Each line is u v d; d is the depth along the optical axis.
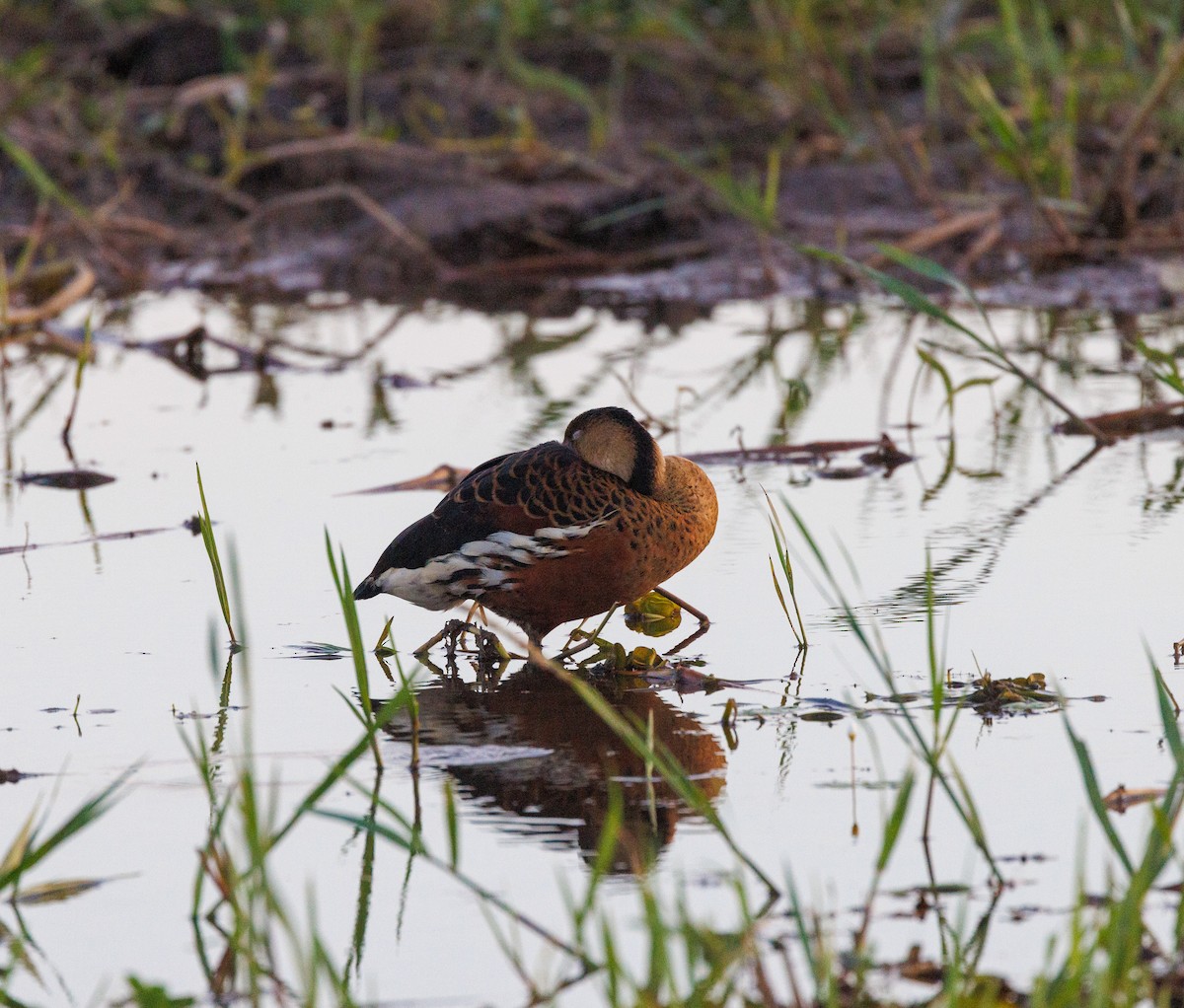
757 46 24.50
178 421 15.47
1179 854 6.86
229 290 21.30
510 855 7.07
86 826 7.14
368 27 24.59
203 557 11.41
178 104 22.89
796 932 6.42
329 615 10.30
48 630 10.02
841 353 17.39
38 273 20.27
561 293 20.86
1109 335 17.50
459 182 22.28
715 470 13.60
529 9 24.92
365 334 18.89
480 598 9.58
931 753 7.12
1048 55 20.78
